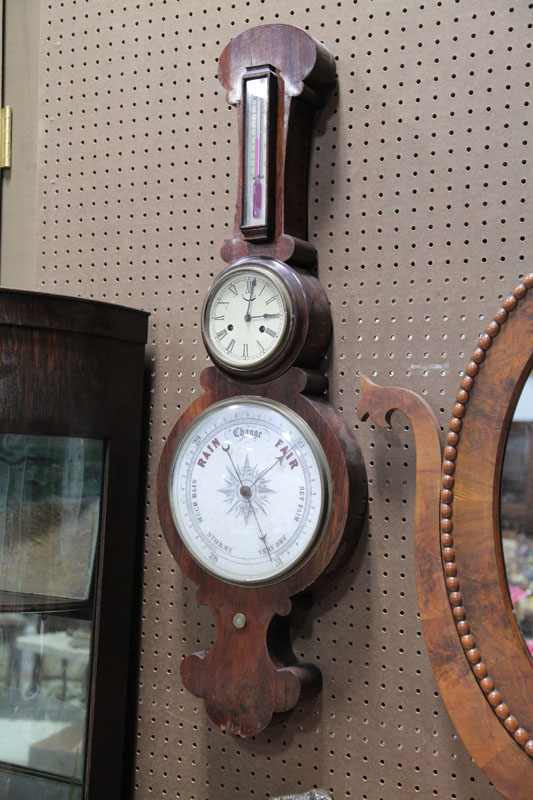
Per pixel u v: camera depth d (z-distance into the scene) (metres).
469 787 1.39
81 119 1.79
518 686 1.26
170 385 1.68
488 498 1.30
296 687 1.43
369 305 1.50
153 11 1.72
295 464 1.44
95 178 1.77
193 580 1.54
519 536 1.29
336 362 1.52
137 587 1.69
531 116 1.38
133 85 1.74
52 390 1.49
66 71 1.80
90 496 1.55
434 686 1.42
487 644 1.29
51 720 1.50
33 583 1.47
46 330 1.48
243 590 1.49
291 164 1.50
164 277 1.69
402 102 1.48
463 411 1.32
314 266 1.55
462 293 1.43
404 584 1.45
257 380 1.50
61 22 1.81
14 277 1.98
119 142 1.75
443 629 1.31
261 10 1.61
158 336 1.69
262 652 1.47
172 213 1.69
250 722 1.47
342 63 1.53
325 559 1.42
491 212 1.41
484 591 1.29
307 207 1.55
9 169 1.99
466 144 1.43
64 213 1.80
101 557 1.56
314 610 1.51
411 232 1.47
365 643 1.47
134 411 1.62
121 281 1.73
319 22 1.55
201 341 1.65
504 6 1.40
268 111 1.48
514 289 1.30
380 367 1.48
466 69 1.43
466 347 1.42
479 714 1.28
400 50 1.49
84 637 1.54
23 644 1.46
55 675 1.50
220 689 1.49
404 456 1.46
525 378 1.29
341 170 1.53
